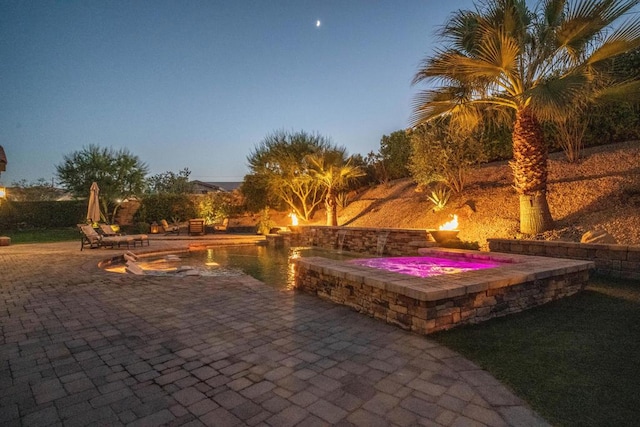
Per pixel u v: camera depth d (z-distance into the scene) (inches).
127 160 858.8
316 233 558.9
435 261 264.7
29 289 221.0
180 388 98.4
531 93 250.7
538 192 308.5
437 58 300.2
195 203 909.8
